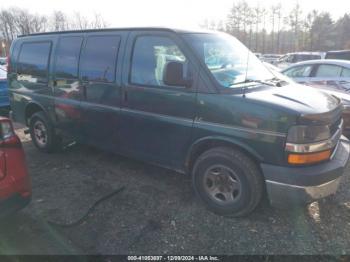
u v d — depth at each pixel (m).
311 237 2.88
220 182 3.20
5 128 2.62
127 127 3.83
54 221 3.19
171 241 2.86
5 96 7.33
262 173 2.95
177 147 3.43
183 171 3.53
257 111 2.80
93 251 2.73
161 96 3.42
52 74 4.68
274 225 3.06
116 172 4.39
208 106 3.08
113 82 3.86
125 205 3.48
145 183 4.02
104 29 4.05
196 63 3.17
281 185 2.78
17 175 2.66
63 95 4.57
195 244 2.81
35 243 2.84
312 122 2.69
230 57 3.58
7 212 2.61
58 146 5.20
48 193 3.79
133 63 3.69
